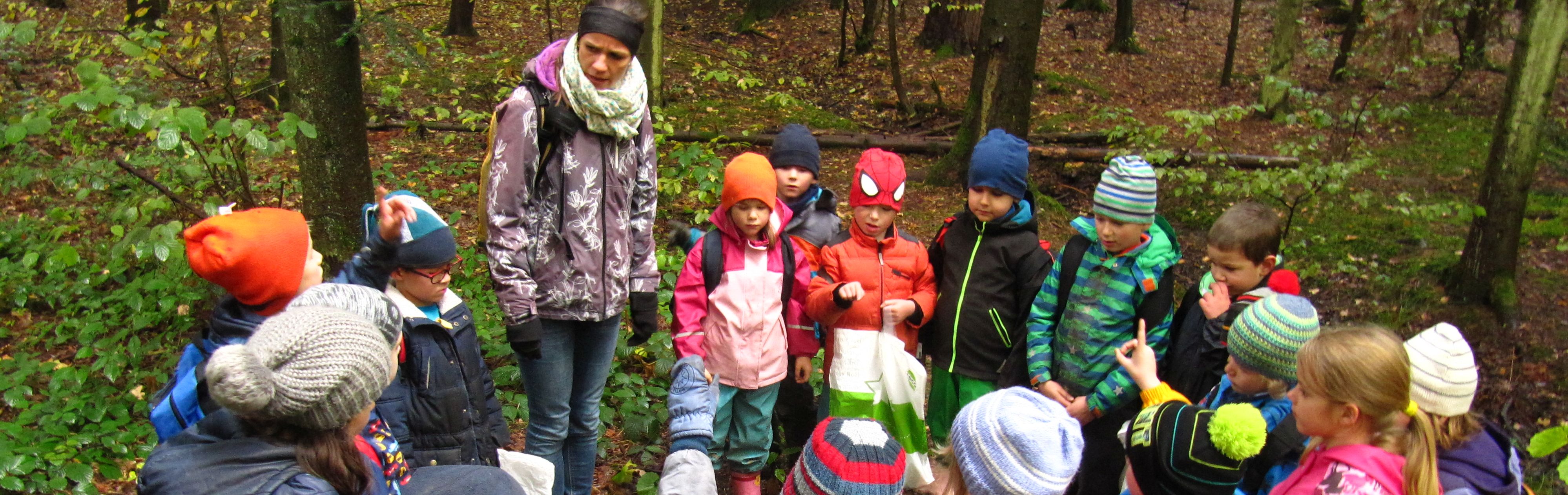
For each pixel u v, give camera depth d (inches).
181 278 189.8
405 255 87.9
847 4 515.2
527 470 95.0
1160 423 83.9
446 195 268.7
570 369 111.1
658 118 259.0
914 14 649.0
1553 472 175.8
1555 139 366.6
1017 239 121.0
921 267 125.3
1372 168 341.1
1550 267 268.8
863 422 70.8
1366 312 245.3
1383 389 67.9
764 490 132.7
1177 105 474.6
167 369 171.2
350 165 161.6
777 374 120.6
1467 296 241.9
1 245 231.3
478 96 330.0
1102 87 512.4
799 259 123.3
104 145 207.8
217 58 306.2
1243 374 88.4
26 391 161.3
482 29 552.7
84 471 135.3
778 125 391.5
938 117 428.1
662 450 143.9
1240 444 76.2
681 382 79.7
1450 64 514.9
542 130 102.6
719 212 118.7
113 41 219.6
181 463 59.7
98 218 241.4
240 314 75.2
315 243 164.1
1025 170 118.6
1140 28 667.4
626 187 109.0
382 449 76.9
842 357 120.5
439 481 79.8
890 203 120.0
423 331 89.2
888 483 67.4
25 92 235.8
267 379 55.9
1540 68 222.8
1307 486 73.6
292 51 155.9
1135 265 109.9
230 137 179.3
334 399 58.2
